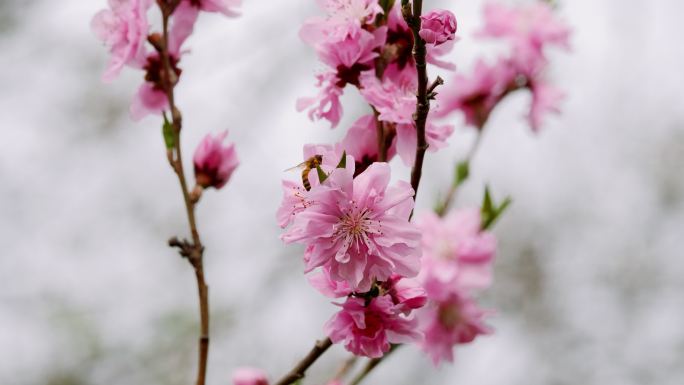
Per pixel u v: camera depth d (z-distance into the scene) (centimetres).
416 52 68
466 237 89
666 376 198
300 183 70
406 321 70
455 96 100
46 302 184
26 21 191
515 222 204
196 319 176
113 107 198
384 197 68
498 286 200
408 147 72
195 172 81
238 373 88
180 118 76
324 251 68
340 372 83
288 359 169
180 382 172
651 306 204
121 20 78
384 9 72
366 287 68
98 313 181
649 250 208
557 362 198
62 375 175
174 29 79
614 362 199
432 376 173
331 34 72
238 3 80
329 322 70
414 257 68
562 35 102
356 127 73
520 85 100
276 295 175
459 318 87
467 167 93
